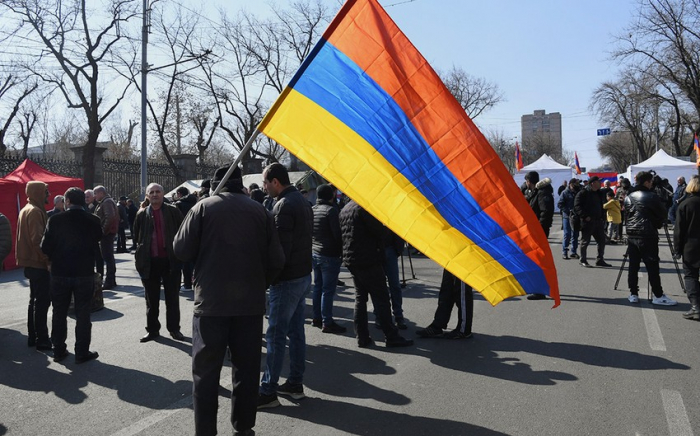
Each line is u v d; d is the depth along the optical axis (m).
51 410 4.23
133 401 4.41
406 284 9.58
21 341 6.35
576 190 12.27
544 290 4.07
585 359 5.19
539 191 9.42
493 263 3.96
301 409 4.16
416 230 3.87
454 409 4.10
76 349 5.41
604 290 8.55
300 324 4.41
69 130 45.50
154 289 6.21
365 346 5.82
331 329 6.46
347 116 3.88
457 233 3.90
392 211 3.85
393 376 4.87
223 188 3.74
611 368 4.91
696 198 6.58
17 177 13.41
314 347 5.84
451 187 3.89
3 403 4.39
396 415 4.02
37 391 4.65
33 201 6.01
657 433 3.62
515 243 3.97
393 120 3.89
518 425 3.79
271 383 4.20
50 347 5.94
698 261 6.56
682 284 8.48
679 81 32.88
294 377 4.38
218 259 3.44
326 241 6.35
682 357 5.18
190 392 4.61
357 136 3.87
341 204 13.74
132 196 22.78
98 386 4.76
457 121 3.85
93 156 21.58
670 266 11.24
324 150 3.85
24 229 5.86
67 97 23.45
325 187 6.52
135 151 45.09
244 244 3.50
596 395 4.29
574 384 4.55
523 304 7.70
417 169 3.88
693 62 32.31
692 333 6.02
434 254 3.88
